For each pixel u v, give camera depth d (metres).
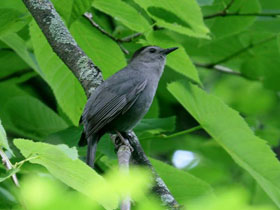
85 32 10.61
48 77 10.84
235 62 15.64
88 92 9.52
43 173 7.76
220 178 15.59
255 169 8.67
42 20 9.53
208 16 12.81
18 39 11.68
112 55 10.69
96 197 4.52
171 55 10.20
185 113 16.25
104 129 10.32
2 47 12.95
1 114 12.28
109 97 10.22
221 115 8.88
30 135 12.30
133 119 10.75
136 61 11.92
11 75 13.73
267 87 15.95
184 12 9.05
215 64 15.38
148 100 11.27
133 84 10.88
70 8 9.47
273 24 14.74
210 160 15.73
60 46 9.48
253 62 15.43
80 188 5.02
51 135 10.43
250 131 8.67
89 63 9.61
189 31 9.30
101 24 12.41
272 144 15.16
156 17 9.34
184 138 16.06
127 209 5.16
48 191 3.92
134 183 4.25
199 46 13.16
